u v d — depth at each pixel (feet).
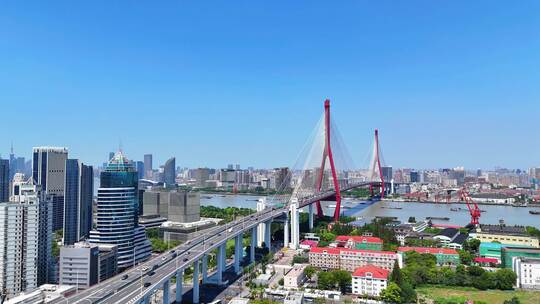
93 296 651.25
